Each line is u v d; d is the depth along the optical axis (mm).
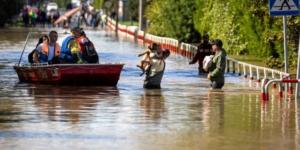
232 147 21156
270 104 30797
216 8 66312
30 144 21188
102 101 31344
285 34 33594
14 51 65375
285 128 24422
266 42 50906
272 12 32844
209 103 31078
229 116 27078
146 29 103438
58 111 27984
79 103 30531
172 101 31672
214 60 37344
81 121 25469
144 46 77500
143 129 23938
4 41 81750
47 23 150875
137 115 27125
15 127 24094
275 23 48969
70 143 21391
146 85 37188
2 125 24484
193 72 48062
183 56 64250
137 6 133875
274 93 35531
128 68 49312
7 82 39750
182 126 24625
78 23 148125
